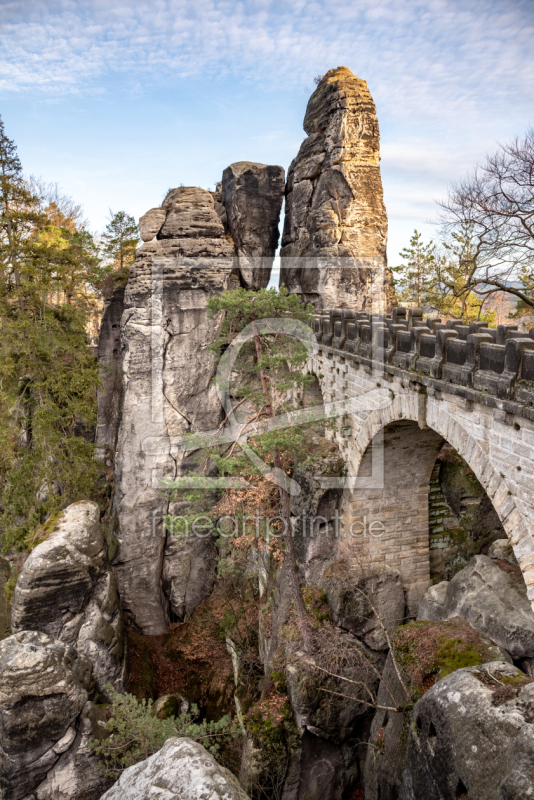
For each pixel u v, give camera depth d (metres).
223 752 19.56
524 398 9.89
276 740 16.05
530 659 12.55
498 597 14.20
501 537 19.34
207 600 29.77
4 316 26.33
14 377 27.05
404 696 13.33
